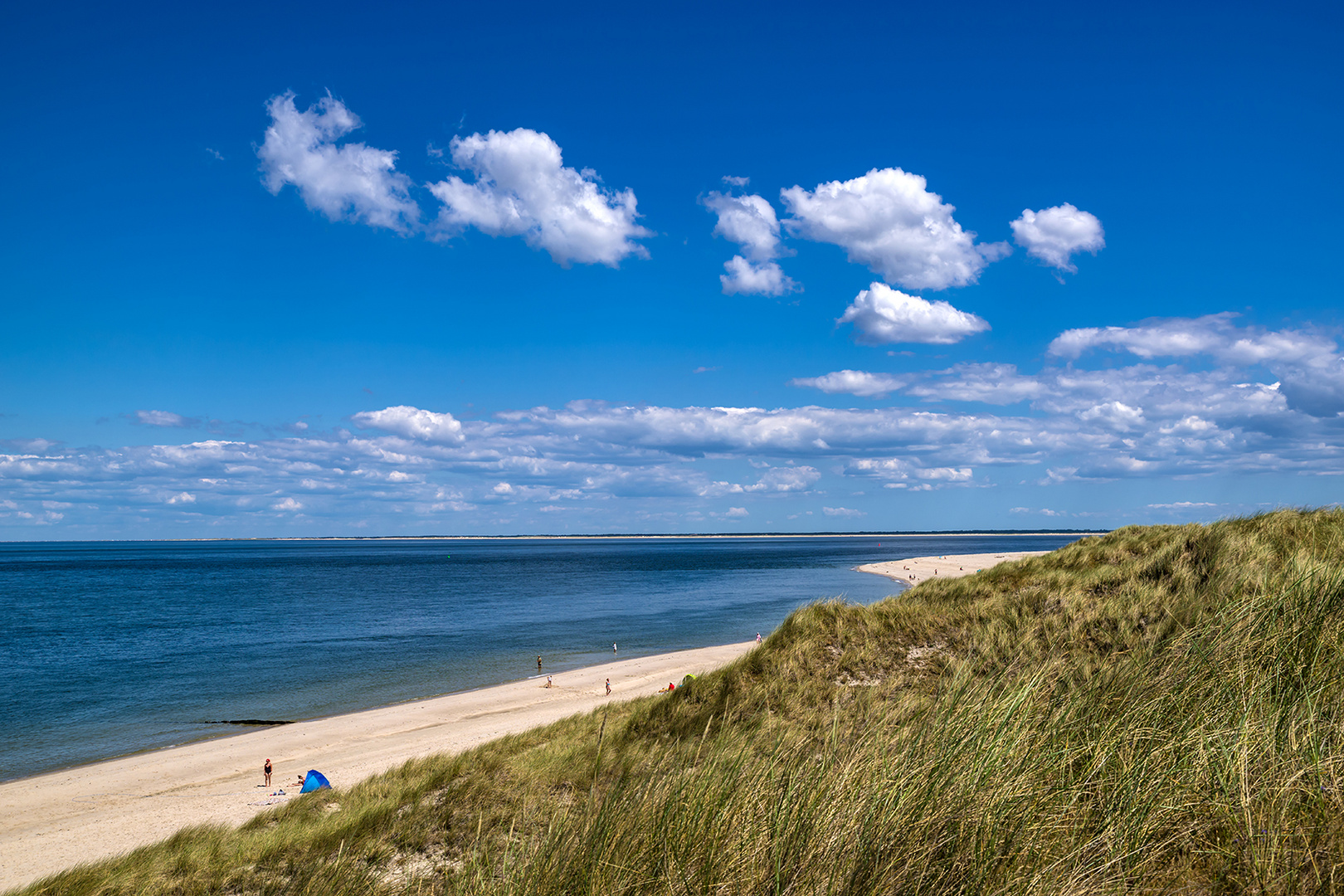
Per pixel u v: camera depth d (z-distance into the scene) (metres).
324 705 39.34
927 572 125.50
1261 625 5.09
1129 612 9.41
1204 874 3.03
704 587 111.81
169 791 25.28
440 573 159.25
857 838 3.19
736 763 4.00
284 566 196.12
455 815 9.52
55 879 12.33
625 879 3.37
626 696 37.47
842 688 10.72
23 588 120.94
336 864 6.74
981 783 3.43
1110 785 3.52
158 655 55.00
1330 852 2.90
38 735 34.12
